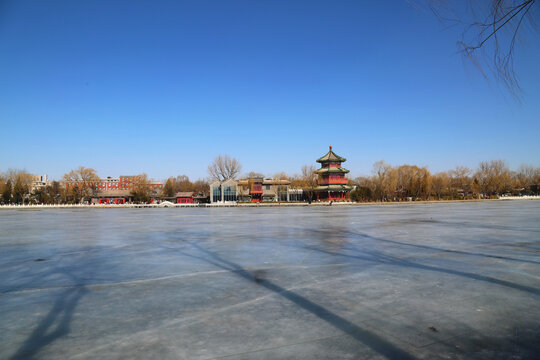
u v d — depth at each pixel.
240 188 110.94
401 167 112.69
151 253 14.91
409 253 14.12
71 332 6.11
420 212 46.19
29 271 11.44
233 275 10.51
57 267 12.06
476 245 16.14
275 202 97.81
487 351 5.19
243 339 5.73
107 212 65.19
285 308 7.31
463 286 8.95
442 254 13.81
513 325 6.21
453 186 132.00
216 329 6.18
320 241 18.06
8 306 7.67
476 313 6.86
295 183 115.56
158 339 5.77
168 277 10.36
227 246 16.67
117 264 12.49
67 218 44.50
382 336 5.79
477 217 34.88
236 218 39.53
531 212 43.12
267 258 13.30
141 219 40.28
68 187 120.25
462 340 5.59
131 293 8.64
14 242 19.19
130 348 5.43
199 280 9.93
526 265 11.57
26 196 122.62
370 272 10.69
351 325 6.30
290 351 5.26
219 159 115.44
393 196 109.88
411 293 8.32
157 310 7.29
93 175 123.56
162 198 128.62
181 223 32.50
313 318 6.68
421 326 6.21
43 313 7.16
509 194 143.38
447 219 32.59
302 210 60.72
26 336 5.93
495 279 9.68
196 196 121.69
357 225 27.44
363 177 132.62
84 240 19.84
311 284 9.30
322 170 99.56
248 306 7.48
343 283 9.37
